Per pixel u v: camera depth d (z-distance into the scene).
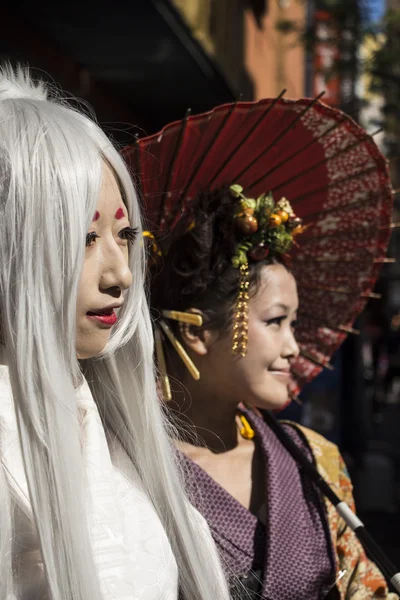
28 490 1.36
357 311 2.46
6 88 1.52
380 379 16.31
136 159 2.08
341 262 2.43
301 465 2.17
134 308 1.67
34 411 1.35
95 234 1.47
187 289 2.10
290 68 20.34
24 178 1.36
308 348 2.51
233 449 2.19
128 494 1.57
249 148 2.20
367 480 7.21
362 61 9.85
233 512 2.04
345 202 2.36
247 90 13.27
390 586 2.21
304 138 2.21
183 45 6.72
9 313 1.37
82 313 1.46
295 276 2.46
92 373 1.74
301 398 6.98
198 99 9.10
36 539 1.37
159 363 2.14
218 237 2.12
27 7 5.93
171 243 2.20
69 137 1.42
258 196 2.33
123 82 8.35
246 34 13.40
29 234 1.36
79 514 1.36
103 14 5.96
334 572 2.07
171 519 1.67
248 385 2.10
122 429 1.72
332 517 2.15
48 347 1.37
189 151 2.15
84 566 1.34
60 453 1.36
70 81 7.36
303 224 2.40
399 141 9.71
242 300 2.06
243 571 1.98
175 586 1.54
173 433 2.06
